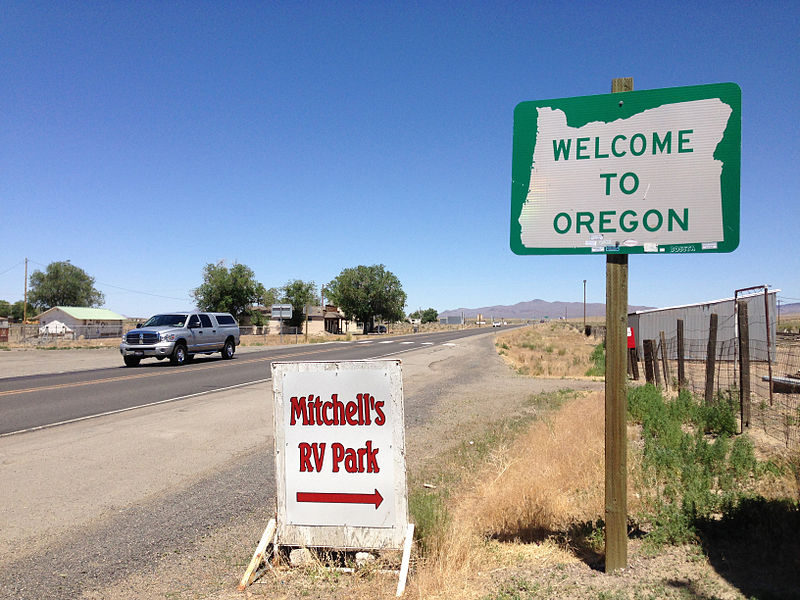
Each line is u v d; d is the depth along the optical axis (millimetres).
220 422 11141
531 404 13148
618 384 4094
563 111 4301
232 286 79375
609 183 4203
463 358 29047
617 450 4066
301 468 4465
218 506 6230
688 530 4543
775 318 20625
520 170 4371
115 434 10031
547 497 5461
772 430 8516
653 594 3627
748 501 4855
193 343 25797
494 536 4973
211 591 4195
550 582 3916
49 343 45719
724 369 18438
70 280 107000
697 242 4047
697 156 4066
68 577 4496
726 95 4031
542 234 4316
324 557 4477
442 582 3963
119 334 60906
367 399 4367
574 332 71250
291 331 79625
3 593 4238
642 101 4168
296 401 4473
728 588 3635
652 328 24891
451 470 7461
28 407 12883
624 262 4172
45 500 6453
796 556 4039
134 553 4953
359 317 104750
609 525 4059
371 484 4348
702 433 7531
